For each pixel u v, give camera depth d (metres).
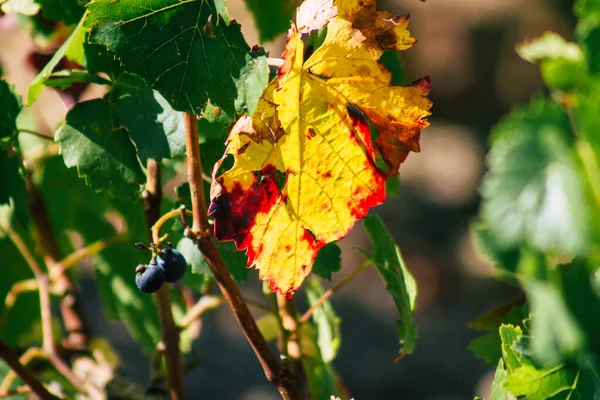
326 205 0.73
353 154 0.73
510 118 0.60
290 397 0.75
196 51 0.69
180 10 0.69
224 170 0.79
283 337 0.88
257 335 0.74
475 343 0.82
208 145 0.80
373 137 0.80
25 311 1.06
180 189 0.79
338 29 0.71
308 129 0.72
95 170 0.77
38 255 1.05
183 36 0.69
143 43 0.69
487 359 0.82
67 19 0.81
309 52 0.83
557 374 0.70
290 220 0.73
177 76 0.69
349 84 0.72
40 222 1.04
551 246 0.59
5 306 1.04
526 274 0.59
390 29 0.71
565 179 0.58
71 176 1.04
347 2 0.71
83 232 1.06
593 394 0.70
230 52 0.69
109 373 0.99
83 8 0.81
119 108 0.77
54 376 1.01
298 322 0.86
